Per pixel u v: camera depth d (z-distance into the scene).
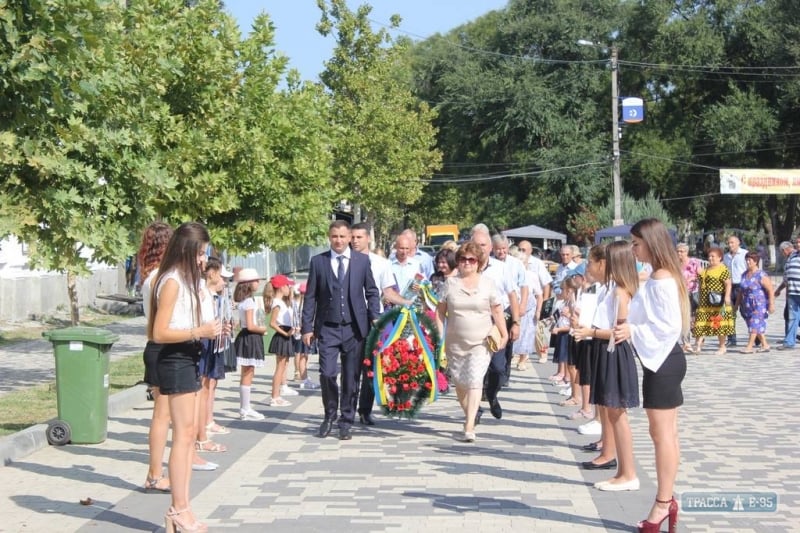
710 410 11.90
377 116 46.56
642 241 6.68
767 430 10.52
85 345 9.92
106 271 33.03
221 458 9.43
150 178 13.18
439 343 11.29
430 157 54.72
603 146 60.88
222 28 18.19
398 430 11.05
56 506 7.55
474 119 63.69
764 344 19.16
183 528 6.64
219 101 17.66
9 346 20.97
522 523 6.99
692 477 8.29
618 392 7.86
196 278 6.70
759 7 58.34
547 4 64.19
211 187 17.05
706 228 64.69
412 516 7.20
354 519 7.13
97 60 11.45
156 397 7.99
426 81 69.88
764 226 68.75
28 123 10.62
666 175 60.03
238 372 17.25
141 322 27.73
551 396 13.66
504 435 10.63
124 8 15.09
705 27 58.41
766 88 59.09
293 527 6.92
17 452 9.28
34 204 11.78
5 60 9.78
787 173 51.75
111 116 12.76
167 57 14.89
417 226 73.12
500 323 10.40
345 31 45.62
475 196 67.31
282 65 19.30
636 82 62.06
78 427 9.96
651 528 6.57
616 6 63.12
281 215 19.55
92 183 12.44
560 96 61.91
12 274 29.62
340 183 45.38
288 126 19.86
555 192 60.69
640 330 6.64
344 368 10.63
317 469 8.89
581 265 14.57
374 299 10.91
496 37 66.31
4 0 9.64
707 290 18.64
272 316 13.04
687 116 62.00
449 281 10.48
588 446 9.73
